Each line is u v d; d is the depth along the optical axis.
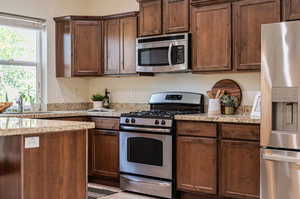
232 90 4.32
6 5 4.79
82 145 2.95
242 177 3.56
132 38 4.82
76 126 2.79
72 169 2.88
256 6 3.77
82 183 2.95
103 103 5.43
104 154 4.65
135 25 4.79
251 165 3.50
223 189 3.68
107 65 5.08
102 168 4.67
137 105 5.21
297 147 3.07
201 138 3.80
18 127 2.56
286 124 3.18
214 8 4.05
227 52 3.97
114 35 5.00
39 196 2.68
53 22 5.31
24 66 5.09
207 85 4.55
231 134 3.61
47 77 5.25
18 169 2.62
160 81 4.97
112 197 4.12
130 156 4.32
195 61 4.22
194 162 3.86
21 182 2.59
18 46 5.03
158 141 4.07
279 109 3.21
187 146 3.90
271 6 3.67
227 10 3.96
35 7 5.11
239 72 3.97
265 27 3.23
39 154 2.68
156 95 4.87
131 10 5.29
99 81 5.65
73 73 5.11
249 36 3.82
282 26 3.14
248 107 4.23
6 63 4.89
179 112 4.36
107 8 5.55
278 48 3.16
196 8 4.20
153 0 4.56
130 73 4.86
